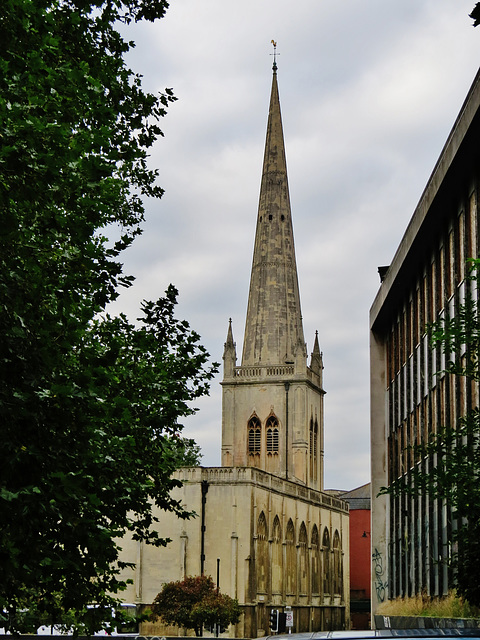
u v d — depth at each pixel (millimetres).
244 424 138875
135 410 24297
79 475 16438
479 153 39594
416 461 53594
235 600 92875
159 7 22891
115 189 23172
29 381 16469
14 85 16828
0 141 16125
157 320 25953
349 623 142625
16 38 17125
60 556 17516
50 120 17625
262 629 107938
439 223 47438
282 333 143000
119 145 23297
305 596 125188
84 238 17578
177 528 101438
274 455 137875
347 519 146375
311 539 129250
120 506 23703
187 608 89875
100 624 19312
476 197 40219
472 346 27391
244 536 102938
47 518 17234
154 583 100250
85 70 18531
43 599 19281
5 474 15992
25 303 16750
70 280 17953
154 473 26562
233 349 141375
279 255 147000
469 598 27875
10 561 15852
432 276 50219
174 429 26203
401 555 58062
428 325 28047
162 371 25641
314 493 131875
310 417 141625
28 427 16375
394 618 39844
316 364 147250
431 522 49219
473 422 28547
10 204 16906
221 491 103938
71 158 16938
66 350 17703
